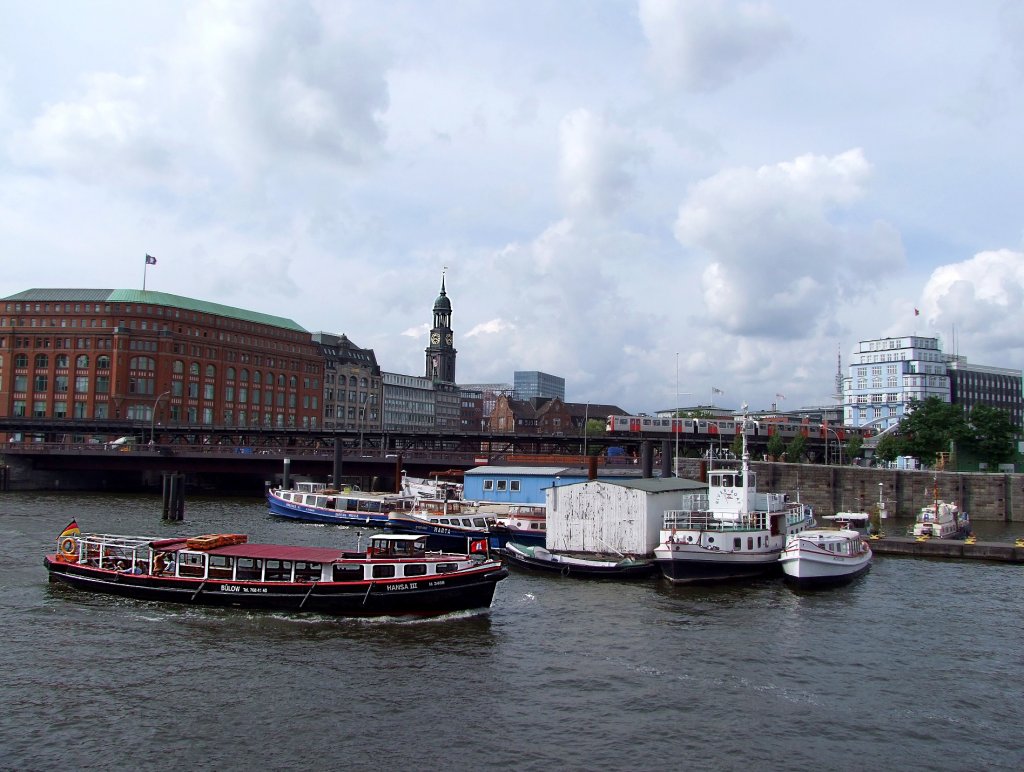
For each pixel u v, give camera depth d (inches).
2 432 6899.6
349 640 1599.4
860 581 2276.1
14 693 1291.8
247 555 1834.4
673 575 2167.8
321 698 1290.6
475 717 1222.9
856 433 7554.1
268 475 5959.6
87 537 2094.0
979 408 5748.0
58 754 1076.5
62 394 7101.4
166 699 1278.3
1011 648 1625.2
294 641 1588.3
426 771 1047.0
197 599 1827.0
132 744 1111.6
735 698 1318.9
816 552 2159.2
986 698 1343.5
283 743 1123.3
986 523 4084.6
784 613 1876.2
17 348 7160.4
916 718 1253.7
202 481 5989.2
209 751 1095.0
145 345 7165.4
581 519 2440.9
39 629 1642.5
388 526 3309.5
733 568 2220.7
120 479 5807.1
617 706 1275.8
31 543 2691.9
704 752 1117.7
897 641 1660.9
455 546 2687.0
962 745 1159.6
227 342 7844.5
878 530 3329.2
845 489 4409.5
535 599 1977.1
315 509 3703.3
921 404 6368.1
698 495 2588.6
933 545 2753.4
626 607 1908.2
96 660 1457.9
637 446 5812.0
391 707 1258.0
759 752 1120.8
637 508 2364.7
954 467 5492.1
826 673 1451.8
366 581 1744.6
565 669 1446.9
